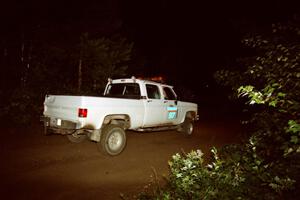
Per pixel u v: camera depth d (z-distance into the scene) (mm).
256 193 3498
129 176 5402
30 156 6469
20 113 10438
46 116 7375
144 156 7082
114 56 14273
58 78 14047
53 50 12914
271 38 4480
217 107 26219
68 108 6543
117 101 7020
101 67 14039
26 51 12961
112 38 15414
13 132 9031
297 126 2857
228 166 4348
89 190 4602
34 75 12688
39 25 12484
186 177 3855
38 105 11398
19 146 7348
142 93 7926
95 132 6621
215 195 3547
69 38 13648
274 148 4168
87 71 14391
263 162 4199
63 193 4438
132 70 19531
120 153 7266
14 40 12641
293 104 3334
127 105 7312
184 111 9891
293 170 3332
